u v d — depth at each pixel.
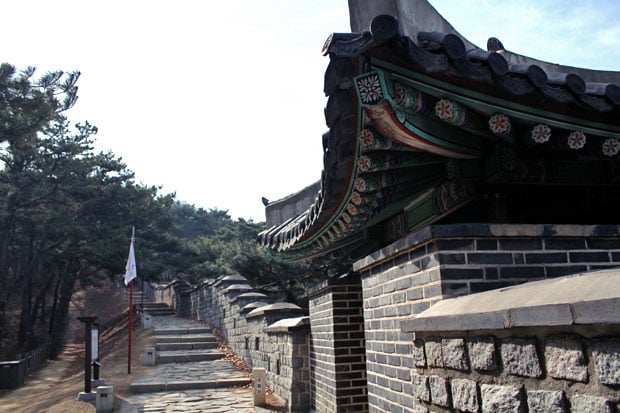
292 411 9.33
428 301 3.84
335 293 7.75
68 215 21.86
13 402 13.68
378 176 4.84
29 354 19.48
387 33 2.92
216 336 19.75
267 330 11.84
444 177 5.06
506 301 2.61
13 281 24.83
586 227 3.78
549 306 2.18
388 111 3.41
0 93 16.58
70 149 22.52
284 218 9.67
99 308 36.88
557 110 3.67
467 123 3.70
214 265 24.69
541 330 2.31
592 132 3.81
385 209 6.14
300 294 19.47
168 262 27.45
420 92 3.44
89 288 40.34
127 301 38.19
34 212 22.03
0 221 21.97
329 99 3.59
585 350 2.08
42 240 23.67
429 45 3.24
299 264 19.39
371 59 3.22
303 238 7.45
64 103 18.39
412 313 4.14
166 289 34.62
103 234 22.52
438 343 3.12
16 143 17.67
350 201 5.47
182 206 59.53
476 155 4.27
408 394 4.23
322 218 6.34
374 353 5.07
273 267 19.75
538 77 3.38
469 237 3.69
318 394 8.58
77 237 22.16
